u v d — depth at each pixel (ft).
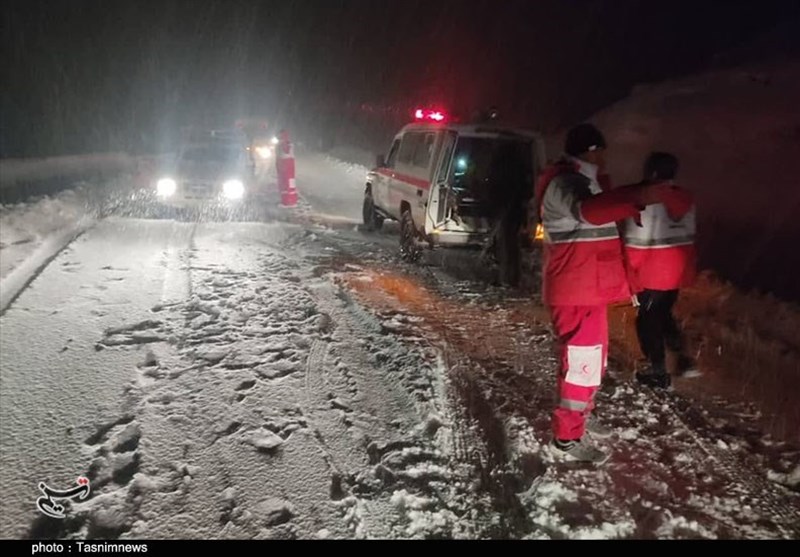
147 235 30.71
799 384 16.20
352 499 11.27
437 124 28.19
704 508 11.23
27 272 23.40
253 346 17.28
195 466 12.01
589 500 11.30
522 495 11.48
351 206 50.11
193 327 18.43
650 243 15.37
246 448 12.63
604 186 13.02
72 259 25.14
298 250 29.55
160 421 13.38
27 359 15.89
